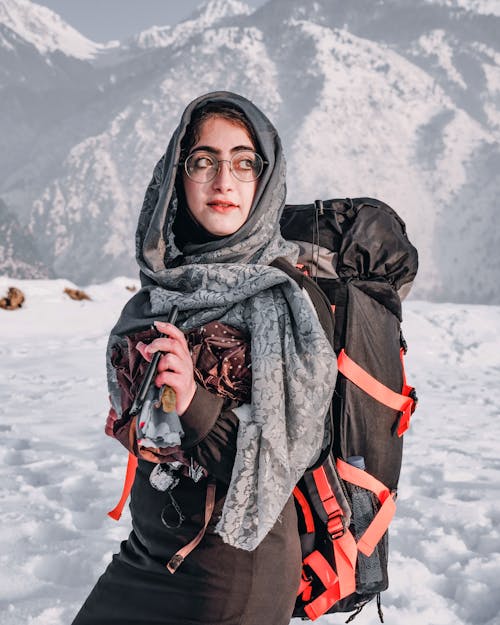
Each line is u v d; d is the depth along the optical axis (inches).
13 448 252.7
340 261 71.4
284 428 54.2
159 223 60.0
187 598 57.5
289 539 59.1
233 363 55.5
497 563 153.6
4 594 132.9
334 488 62.2
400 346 71.0
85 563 146.6
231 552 57.3
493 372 575.5
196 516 58.6
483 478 226.4
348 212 74.1
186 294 59.4
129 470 65.2
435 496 206.8
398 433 67.1
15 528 165.2
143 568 60.2
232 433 54.7
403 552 164.1
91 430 279.6
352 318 66.2
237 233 59.6
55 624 121.1
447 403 383.6
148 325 60.3
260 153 60.9
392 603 137.6
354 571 62.4
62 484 202.8
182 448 54.9
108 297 869.8
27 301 764.0
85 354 545.3
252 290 56.3
